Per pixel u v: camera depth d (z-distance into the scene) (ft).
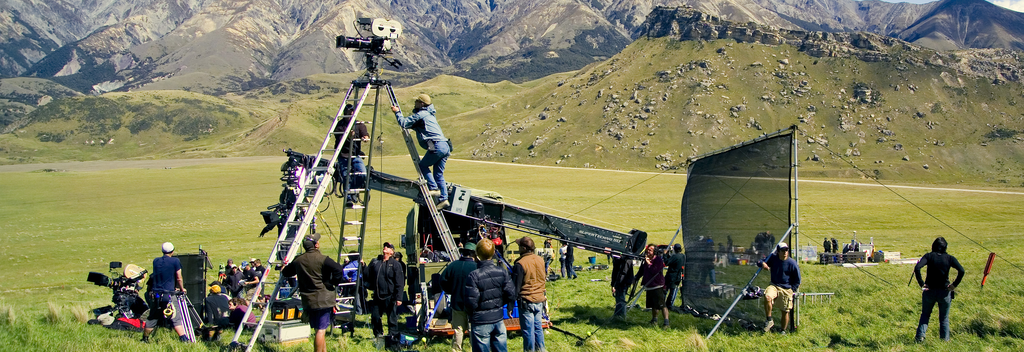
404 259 99.71
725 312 50.26
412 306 52.37
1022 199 366.63
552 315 57.11
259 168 598.75
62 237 194.70
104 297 86.12
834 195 390.83
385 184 52.11
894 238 178.40
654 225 206.90
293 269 37.60
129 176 514.68
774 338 45.27
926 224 230.27
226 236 187.83
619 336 47.70
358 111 46.06
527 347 36.99
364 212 47.29
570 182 487.20
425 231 63.87
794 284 46.98
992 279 71.77
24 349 34.73
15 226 228.02
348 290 55.52
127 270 50.90
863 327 48.62
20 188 415.23
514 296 34.30
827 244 126.82
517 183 480.64
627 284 53.47
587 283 80.38
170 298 42.11
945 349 39.29
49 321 44.83
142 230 209.26
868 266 98.58
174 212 276.62
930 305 41.57
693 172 61.21
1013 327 43.93
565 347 43.01
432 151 46.62
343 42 45.83
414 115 46.93
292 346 43.37
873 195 390.21
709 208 56.90
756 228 50.88
